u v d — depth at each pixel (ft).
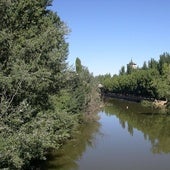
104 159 125.18
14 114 70.08
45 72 74.43
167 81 298.15
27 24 86.48
